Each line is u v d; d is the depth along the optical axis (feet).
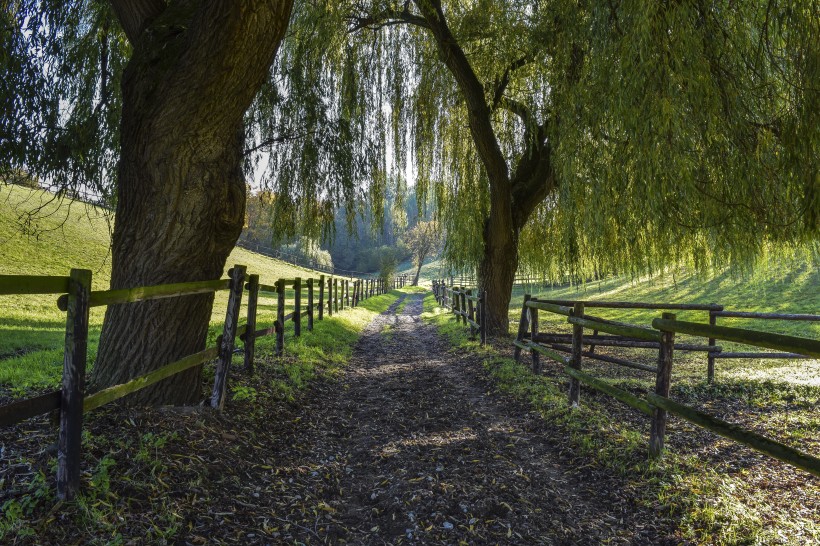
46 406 9.04
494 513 12.18
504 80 38.37
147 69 14.55
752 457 15.67
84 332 9.77
